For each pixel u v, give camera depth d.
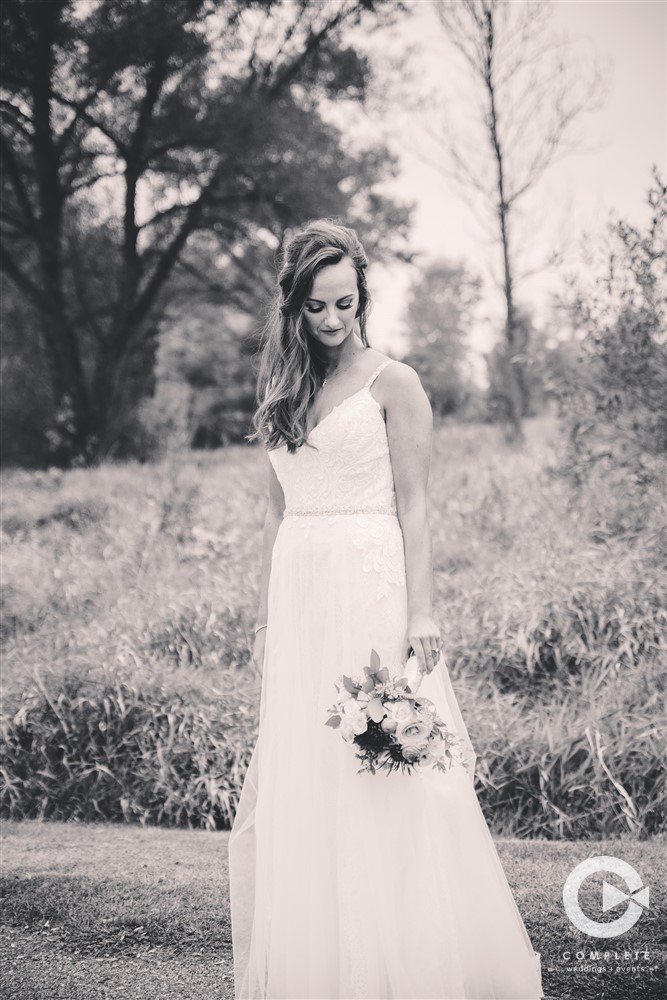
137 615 5.26
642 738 4.01
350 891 2.23
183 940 2.89
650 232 5.38
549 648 4.70
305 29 10.49
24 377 11.31
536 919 2.95
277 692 2.50
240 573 5.70
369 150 11.91
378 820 2.32
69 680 4.63
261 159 11.54
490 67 8.07
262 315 2.79
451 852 2.40
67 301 11.95
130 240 11.73
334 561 2.43
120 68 10.11
